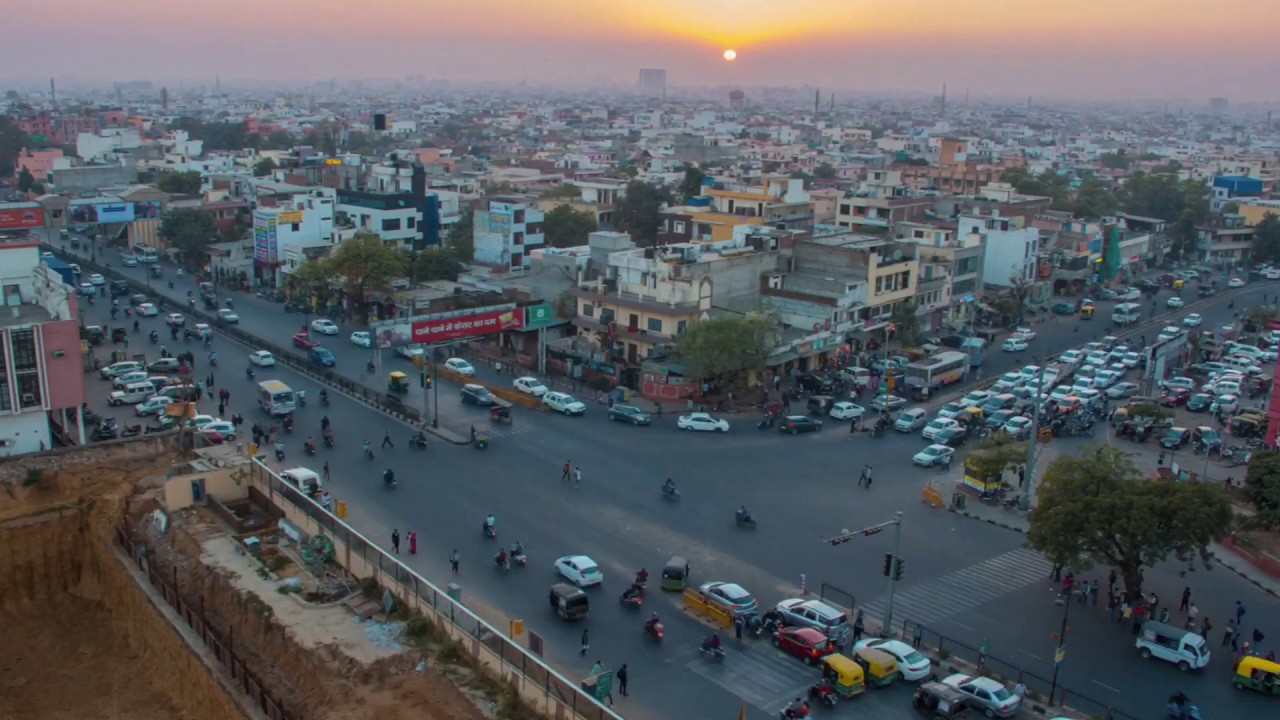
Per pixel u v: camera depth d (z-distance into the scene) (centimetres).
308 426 8906
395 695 4922
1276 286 17912
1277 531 7350
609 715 4316
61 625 6788
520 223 14612
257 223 15262
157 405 9069
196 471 7275
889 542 6944
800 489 7881
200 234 16188
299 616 5616
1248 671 5200
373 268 12925
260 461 7394
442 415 9375
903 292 12638
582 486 7744
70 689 6081
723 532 6994
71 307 7788
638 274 10944
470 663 5125
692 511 7338
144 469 7788
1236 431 9869
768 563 6538
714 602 5781
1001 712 4872
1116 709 4969
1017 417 9844
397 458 8194
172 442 8056
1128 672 5366
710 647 5344
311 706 5031
